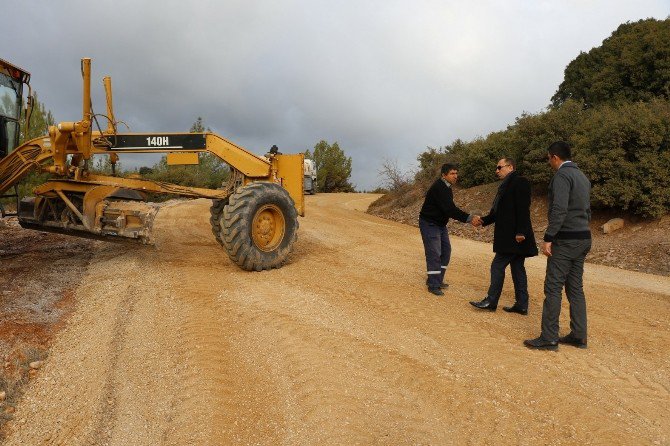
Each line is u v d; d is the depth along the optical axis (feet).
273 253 25.22
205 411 11.55
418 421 11.16
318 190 154.20
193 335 15.87
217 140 27.04
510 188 18.25
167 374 13.37
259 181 26.81
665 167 36.86
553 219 14.79
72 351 14.90
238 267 25.67
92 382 12.99
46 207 25.77
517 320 18.10
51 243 31.83
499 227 18.45
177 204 57.62
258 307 18.72
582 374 13.66
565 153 15.44
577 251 14.98
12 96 26.03
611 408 11.85
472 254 33.19
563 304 20.70
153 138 26.76
